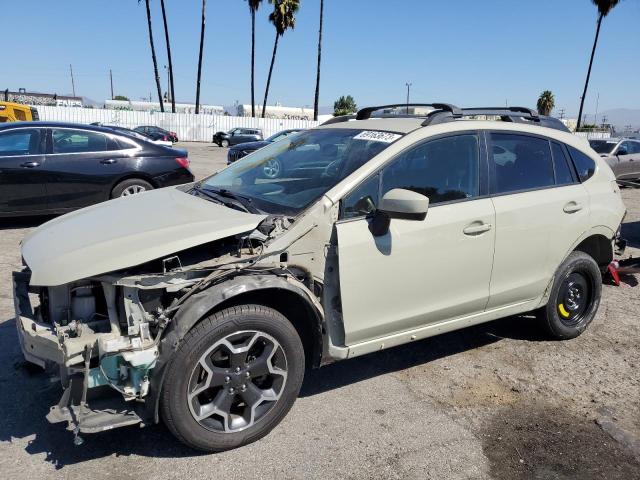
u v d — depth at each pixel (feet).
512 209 12.62
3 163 24.25
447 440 10.43
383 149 11.36
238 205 11.22
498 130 13.05
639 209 38.22
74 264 8.85
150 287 8.86
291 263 10.01
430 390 12.30
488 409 11.60
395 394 12.05
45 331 8.94
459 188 12.08
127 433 10.22
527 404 11.86
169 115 134.41
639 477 9.62
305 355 11.01
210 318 9.11
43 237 10.49
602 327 16.31
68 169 25.48
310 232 10.18
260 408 9.94
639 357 14.33
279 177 12.15
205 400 9.61
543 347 14.75
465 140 12.42
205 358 9.11
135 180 27.04
